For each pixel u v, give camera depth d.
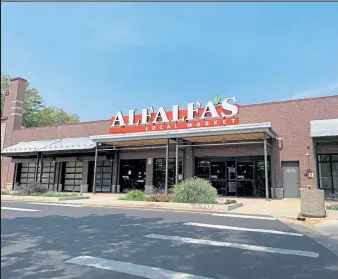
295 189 17.73
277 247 6.20
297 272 4.67
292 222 9.52
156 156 22.12
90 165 24.86
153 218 9.98
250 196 18.83
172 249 5.93
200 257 5.40
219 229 8.05
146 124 21.48
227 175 19.75
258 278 4.37
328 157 17.33
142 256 5.44
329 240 7.05
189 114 20.12
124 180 23.22
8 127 29.14
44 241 6.56
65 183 25.64
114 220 9.51
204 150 20.56
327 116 17.39
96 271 4.61
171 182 21.31
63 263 5.00
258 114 19.17
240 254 5.63
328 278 4.42
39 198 16.91
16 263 4.99
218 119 19.34
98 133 24.80
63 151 22.98
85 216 10.41
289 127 18.27
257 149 18.97
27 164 27.70
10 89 30.16
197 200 13.16
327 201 16.06
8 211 11.84
